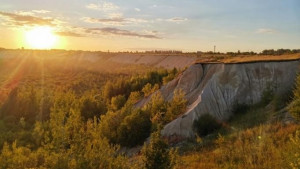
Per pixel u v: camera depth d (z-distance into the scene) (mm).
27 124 42750
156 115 30688
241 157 16781
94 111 47781
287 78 28422
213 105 29062
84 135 12375
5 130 37344
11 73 153750
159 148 12430
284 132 18375
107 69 161875
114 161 11711
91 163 10938
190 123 27672
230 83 30094
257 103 28312
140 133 29438
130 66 158500
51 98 54594
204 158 18391
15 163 14500
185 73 36750
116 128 31266
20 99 49656
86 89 102188
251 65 30438
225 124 27141
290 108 20438
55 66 177375
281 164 12516
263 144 17484
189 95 34281
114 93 64062
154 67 140500
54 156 10805
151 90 47906
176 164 13617
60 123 12508
